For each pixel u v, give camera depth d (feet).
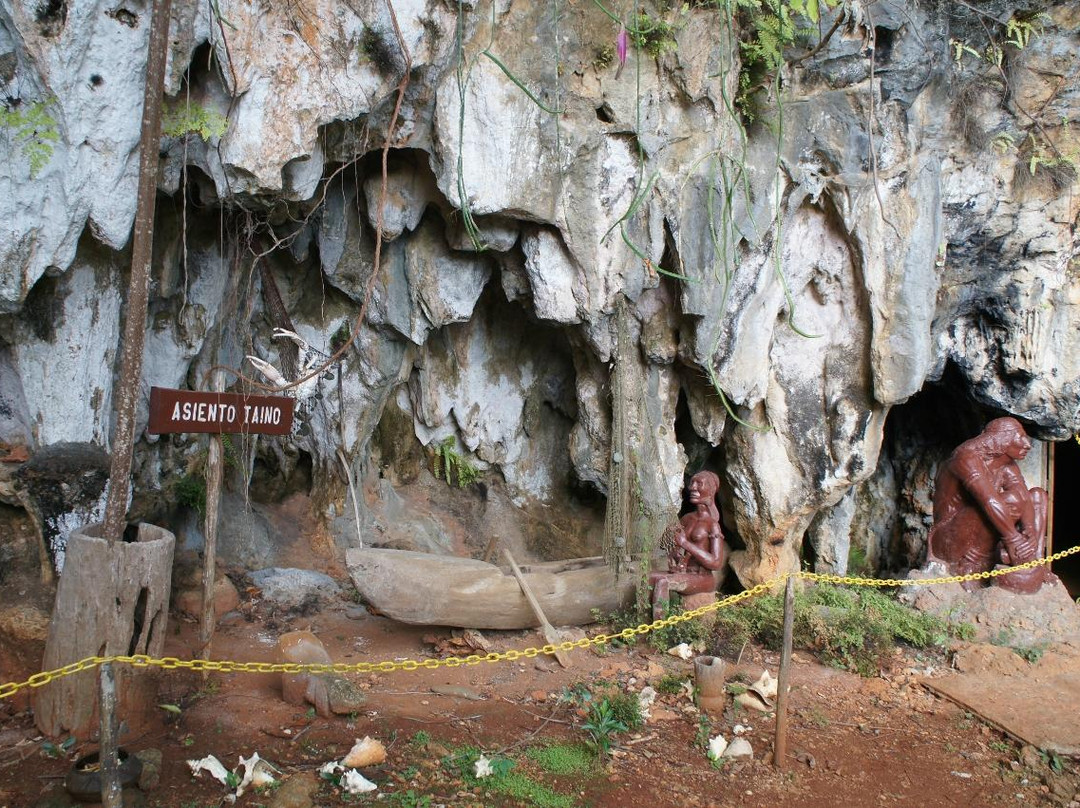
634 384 23.75
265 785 14.15
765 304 23.35
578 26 19.38
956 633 24.21
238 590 23.18
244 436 23.38
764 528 26.03
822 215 23.07
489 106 19.04
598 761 16.24
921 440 31.86
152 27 13.58
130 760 13.57
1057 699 20.63
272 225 21.24
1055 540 39.42
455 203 19.72
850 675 21.76
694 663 19.30
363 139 18.86
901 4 20.79
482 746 16.37
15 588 17.33
